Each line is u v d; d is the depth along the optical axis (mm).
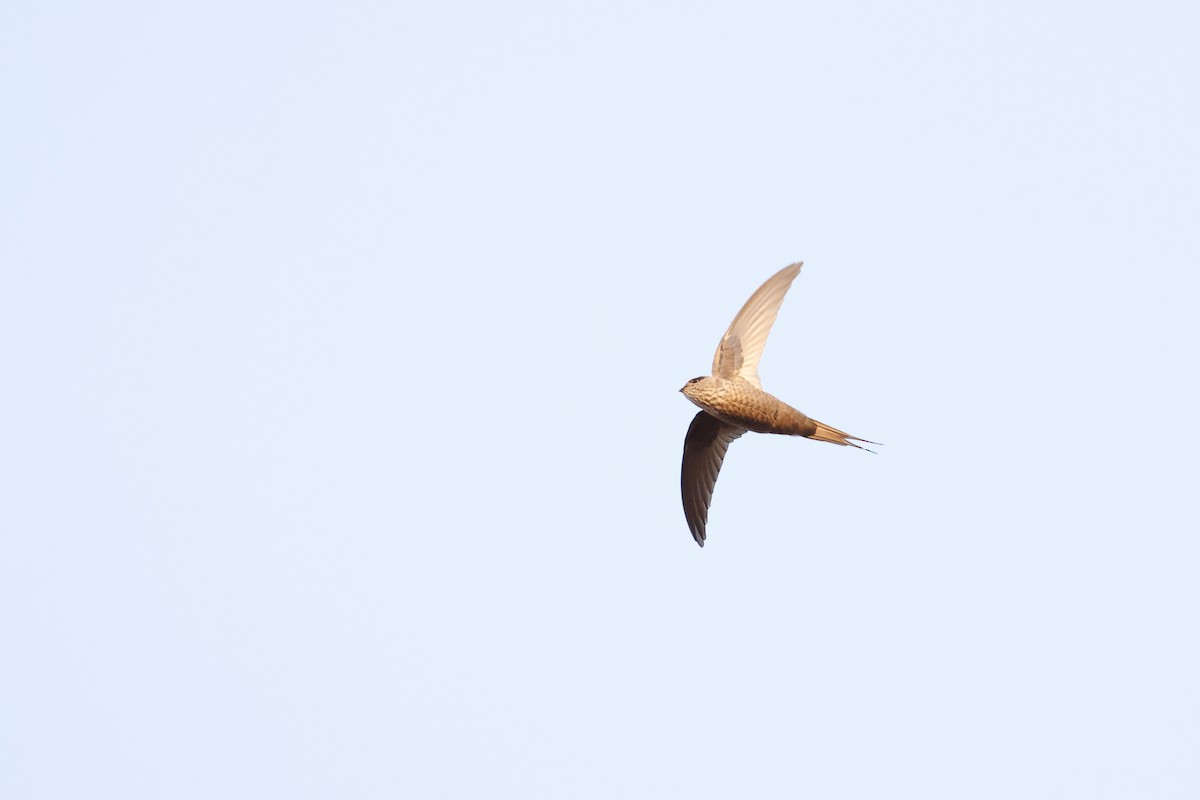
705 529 16531
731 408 15164
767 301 15703
